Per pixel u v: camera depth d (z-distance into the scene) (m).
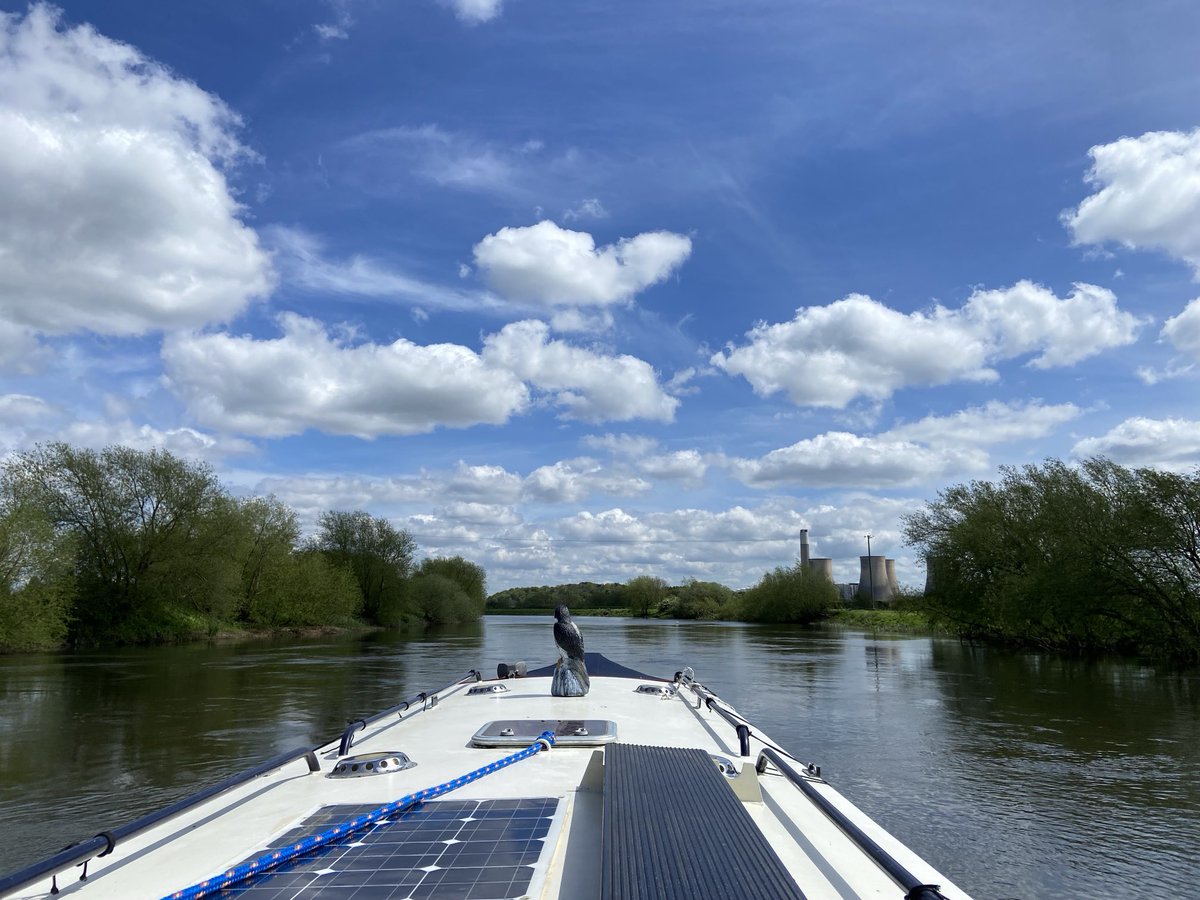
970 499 43.44
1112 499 32.56
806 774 4.81
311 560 58.06
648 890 2.16
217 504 47.34
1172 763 11.92
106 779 11.19
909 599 46.91
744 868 2.35
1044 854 8.08
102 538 43.66
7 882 2.38
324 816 3.41
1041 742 13.58
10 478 38.47
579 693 7.50
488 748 5.15
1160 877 7.51
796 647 38.44
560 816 3.32
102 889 2.85
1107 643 34.59
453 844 2.96
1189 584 30.11
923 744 13.30
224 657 32.88
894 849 3.53
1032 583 34.66
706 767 3.70
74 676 24.75
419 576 85.62
